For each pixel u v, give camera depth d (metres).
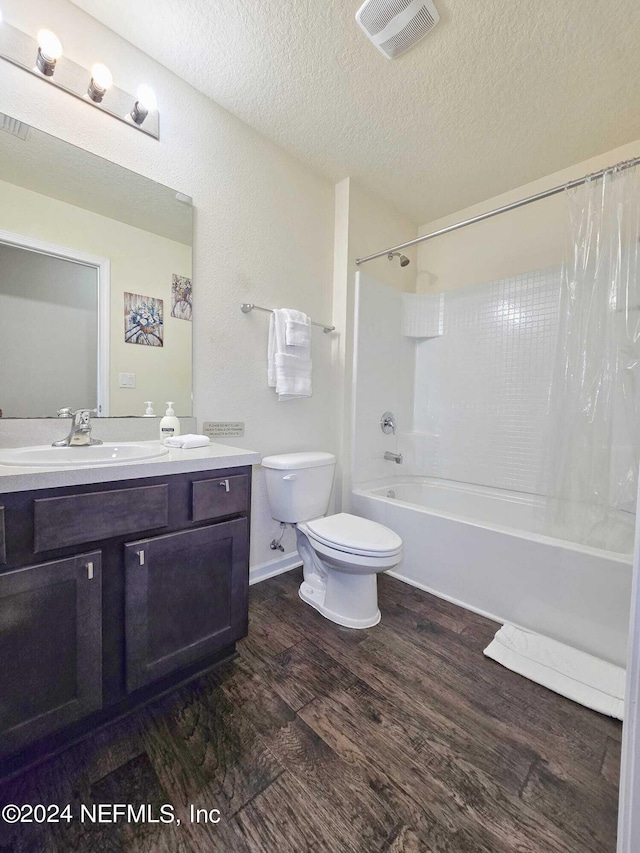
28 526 0.94
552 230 2.29
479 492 2.53
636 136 1.95
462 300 2.63
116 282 1.53
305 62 1.55
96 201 1.47
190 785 0.97
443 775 1.01
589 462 1.80
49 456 1.23
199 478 1.28
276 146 2.06
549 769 1.03
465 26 1.37
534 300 2.29
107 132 1.48
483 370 2.52
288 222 2.15
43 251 1.36
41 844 0.83
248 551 1.43
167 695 1.26
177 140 1.67
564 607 1.55
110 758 1.03
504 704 1.26
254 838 0.85
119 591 1.11
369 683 1.34
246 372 1.99
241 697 1.26
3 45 1.25
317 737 1.11
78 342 1.45
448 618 1.76
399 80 1.62
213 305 1.84
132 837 0.85
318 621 1.72
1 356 1.30
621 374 1.75
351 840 0.85
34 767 1.00
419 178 2.34
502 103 1.74
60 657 1.00
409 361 2.86
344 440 2.46
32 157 1.33
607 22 1.34
